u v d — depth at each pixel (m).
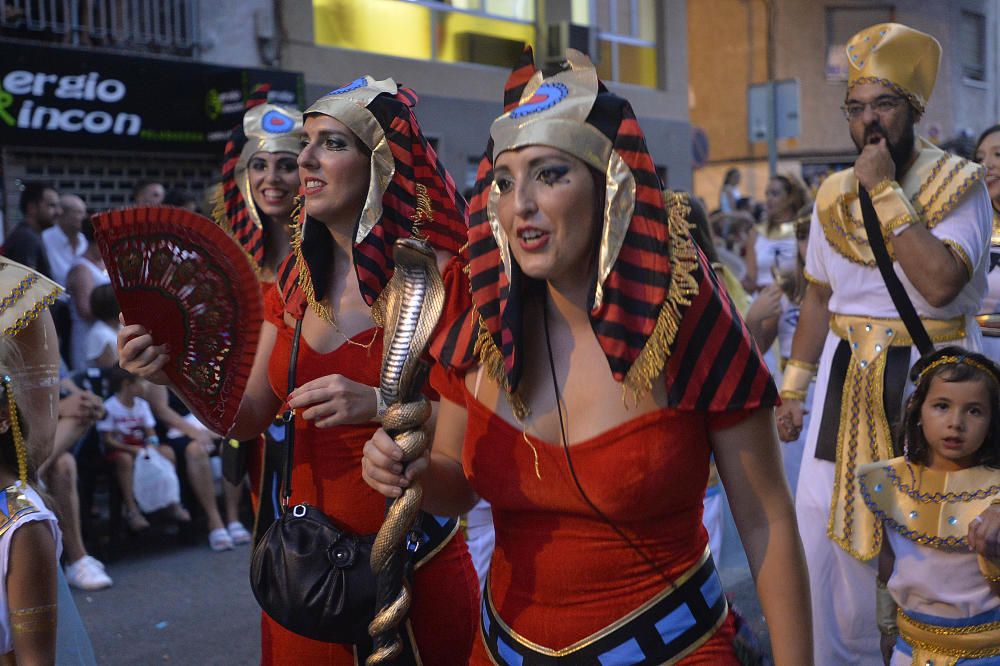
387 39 13.22
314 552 2.56
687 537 1.91
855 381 3.47
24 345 2.83
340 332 2.71
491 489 1.95
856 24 25.09
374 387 2.55
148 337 2.35
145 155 10.48
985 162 4.43
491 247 1.92
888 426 3.40
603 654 1.87
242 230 3.83
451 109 13.84
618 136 1.79
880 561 3.19
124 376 6.36
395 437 2.09
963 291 3.41
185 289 2.37
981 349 3.53
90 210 10.27
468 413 2.01
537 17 15.27
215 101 10.61
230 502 6.68
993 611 2.93
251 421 2.87
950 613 2.98
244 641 4.89
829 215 3.57
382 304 2.64
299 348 2.75
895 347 3.43
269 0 11.66
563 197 1.77
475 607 2.79
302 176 2.71
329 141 2.68
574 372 1.87
